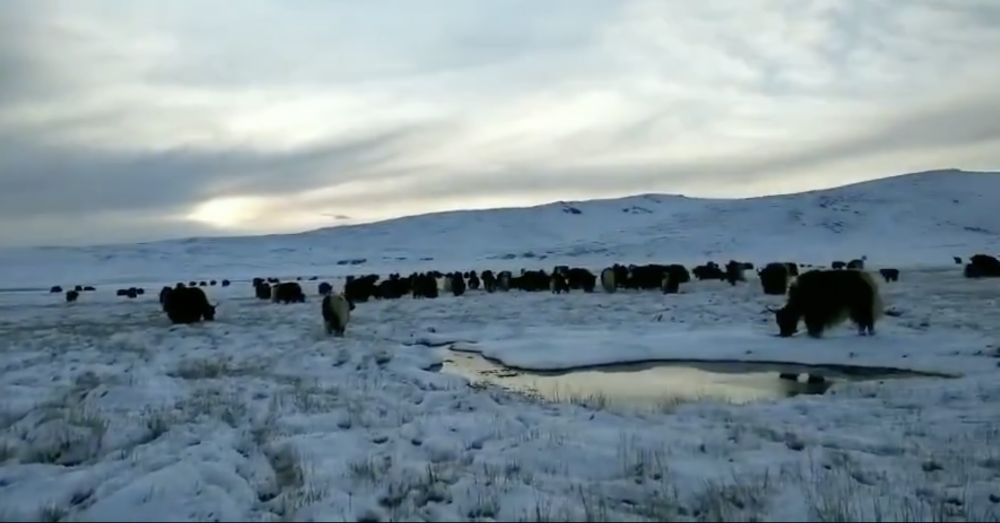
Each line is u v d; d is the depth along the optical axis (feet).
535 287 177.47
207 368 54.54
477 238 605.31
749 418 37.01
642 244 506.07
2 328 98.63
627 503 23.56
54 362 58.29
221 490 23.99
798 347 65.05
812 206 531.91
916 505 22.86
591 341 72.38
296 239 640.17
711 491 24.00
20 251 565.12
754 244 465.06
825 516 21.66
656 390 49.32
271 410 38.50
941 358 56.44
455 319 100.99
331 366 57.52
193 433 32.65
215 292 214.28
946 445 31.19
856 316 69.10
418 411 39.14
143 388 44.78
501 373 58.85
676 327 81.71
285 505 22.75
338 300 81.92
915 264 296.30
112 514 21.71
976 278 173.17
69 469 27.73
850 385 46.96
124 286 306.76
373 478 25.86
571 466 27.96
